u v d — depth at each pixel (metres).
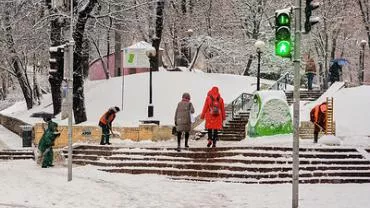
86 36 31.52
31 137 25.48
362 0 42.78
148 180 16.95
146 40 37.59
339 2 43.44
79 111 26.91
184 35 39.69
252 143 20.92
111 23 30.89
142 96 30.67
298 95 12.49
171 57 48.56
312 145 19.61
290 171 17.23
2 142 27.38
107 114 21.80
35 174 17.56
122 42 39.75
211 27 41.81
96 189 14.77
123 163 19.05
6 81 63.56
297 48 12.60
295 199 12.25
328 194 14.46
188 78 32.66
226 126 25.77
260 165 17.59
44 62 41.72
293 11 12.97
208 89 31.47
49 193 13.97
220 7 42.00
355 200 13.42
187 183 16.53
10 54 37.38
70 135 16.27
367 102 28.17
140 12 34.03
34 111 37.00
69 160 16.23
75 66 26.98
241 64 42.53
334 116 27.19
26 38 34.34
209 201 13.46
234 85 33.09
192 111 19.92
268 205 12.94
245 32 43.50
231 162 18.08
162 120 27.33
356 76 53.09
